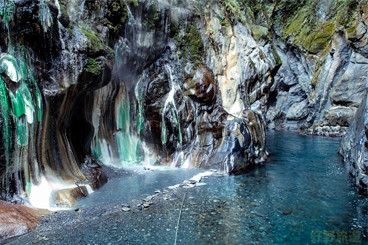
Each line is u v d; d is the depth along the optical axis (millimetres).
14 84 4477
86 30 6004
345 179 6793
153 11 8117
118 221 4359
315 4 19812
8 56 4379
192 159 8141
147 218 4496
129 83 8305
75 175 5859
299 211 4863
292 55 21547
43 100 5066
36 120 4934
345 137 9695
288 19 21203
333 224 4383
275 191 5906
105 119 7863
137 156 8367
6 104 4305
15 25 4496
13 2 4418
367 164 5953
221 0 10656
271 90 22328
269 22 14047
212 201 5301
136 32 7793
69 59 5285
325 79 17609
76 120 6738
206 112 8727
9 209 4078
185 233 4023
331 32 18562
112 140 8070
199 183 6480
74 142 6680
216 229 4172
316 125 17109
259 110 10211
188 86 8648
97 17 6633
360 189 6008
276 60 12039
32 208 4473
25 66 4688
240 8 11695
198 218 4535
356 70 15477
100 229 4086
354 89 15555
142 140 8477
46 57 5047
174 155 8367
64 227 4109
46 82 5137
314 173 7379
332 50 17188
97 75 5734
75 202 5059
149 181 6598
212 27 9805
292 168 7961
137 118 8445
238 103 9680
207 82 8680
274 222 4434
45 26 4797
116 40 7145
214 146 8180
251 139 8703
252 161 8406
